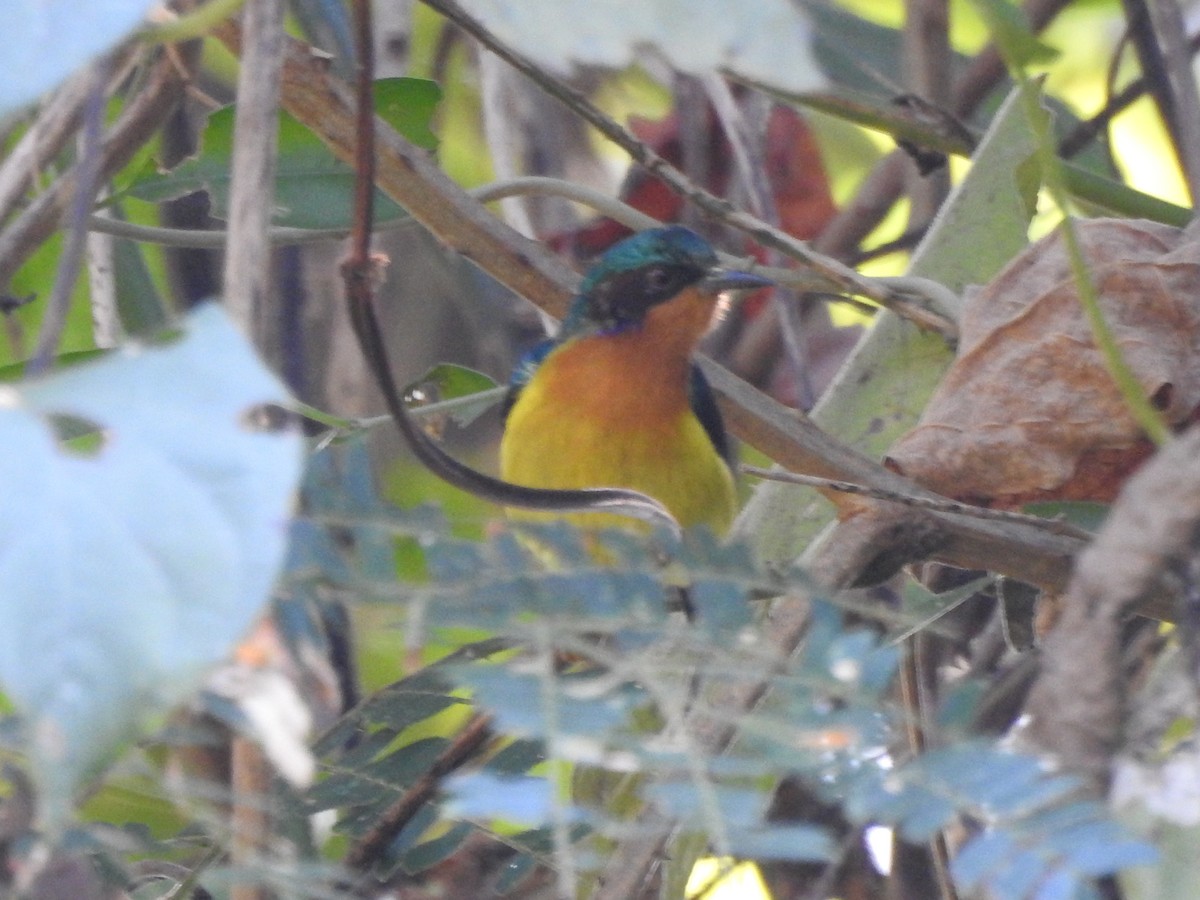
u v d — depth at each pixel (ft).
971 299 22.95
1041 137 14.93
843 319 47.57
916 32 33.30
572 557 14.10
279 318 34.32
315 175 27.04
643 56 11.90
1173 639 17.81
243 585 8.04
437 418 29.19
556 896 17.87
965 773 10.75
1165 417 20.51
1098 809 10.36
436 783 18.33
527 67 24.16
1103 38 49.52
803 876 22.72
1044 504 21.33
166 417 8.59
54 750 7.75
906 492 20.24
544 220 42.91
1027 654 21.57
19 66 9.45
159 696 7.85
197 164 25.54
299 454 8.55
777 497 24.72
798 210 40.91
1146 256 21.08
